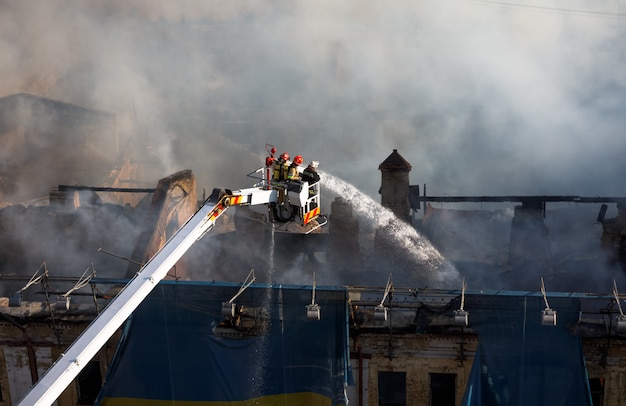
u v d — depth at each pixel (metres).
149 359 79.19
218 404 78.81
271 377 78.75
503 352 76.56
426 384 79.88
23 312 81.31
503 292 76.44
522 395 76.38
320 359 78.12
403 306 77.69
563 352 75.81
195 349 79.00
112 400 79.00
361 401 81.25
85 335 53.38
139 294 54.91
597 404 79.31
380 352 79.25
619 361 77.12
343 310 77.31
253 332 78.62
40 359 83.12
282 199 61.00
